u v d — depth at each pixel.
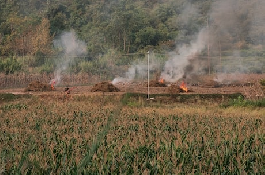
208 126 17.53
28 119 19.48
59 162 10.15
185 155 11.23
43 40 65.12
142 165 10.10
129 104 27.22
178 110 25.05
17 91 40.25
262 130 16.23
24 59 59.03
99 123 17.30
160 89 39.06
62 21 79.12
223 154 11.41
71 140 12.93
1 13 81.88
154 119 20.20
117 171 9.86
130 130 15.92
